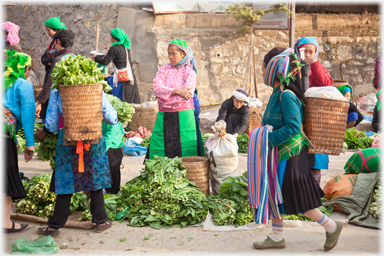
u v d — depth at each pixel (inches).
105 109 139.3
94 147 142.1
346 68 475.5
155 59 376.2
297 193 122.6
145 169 170.2
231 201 156.9
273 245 128.7
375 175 166.9
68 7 433.4
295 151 122.9
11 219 162.2
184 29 384.5
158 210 155.2
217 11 395.5
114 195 171.8
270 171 124.6
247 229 148.6
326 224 123.8
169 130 181.3
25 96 140.7
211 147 177.8
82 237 143.3
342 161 255.0
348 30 472.4
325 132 129.0
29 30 519.2
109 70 391.9
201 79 396.8
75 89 127.4
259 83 415.8
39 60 500.4
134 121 327.6
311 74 187.2
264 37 410.9
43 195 162.7
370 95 423.2
